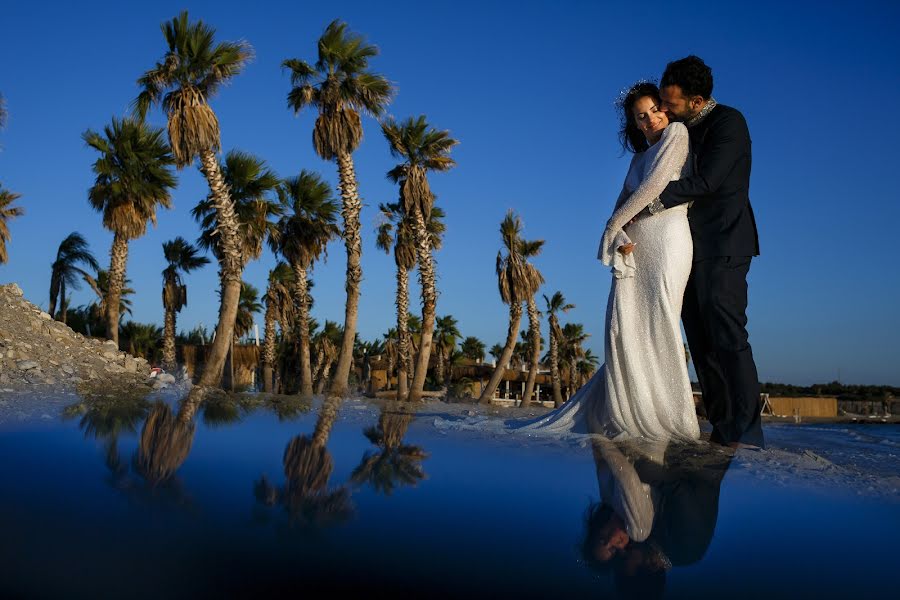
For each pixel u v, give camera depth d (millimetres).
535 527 530
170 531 452
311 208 21500
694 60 2180
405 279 23844
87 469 607
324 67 15812
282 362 33938
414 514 537
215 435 840
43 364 5773
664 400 1957
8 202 22484
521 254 23812
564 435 1535
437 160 19000
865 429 2660
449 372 43125
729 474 882
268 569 397
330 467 695
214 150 13781
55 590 341
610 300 2117
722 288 2080
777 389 44719
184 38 13172
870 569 482
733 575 455
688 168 2158
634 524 567
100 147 18344
